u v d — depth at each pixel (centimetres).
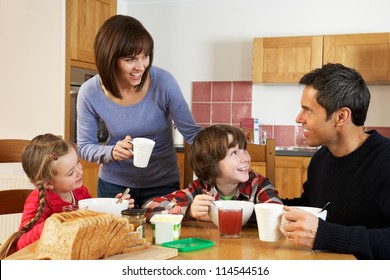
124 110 189
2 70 374
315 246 118
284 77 415
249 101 461
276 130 454
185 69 478
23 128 368
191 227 151
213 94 470
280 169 375
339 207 144
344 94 134
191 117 195
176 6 478
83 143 196
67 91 357
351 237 117
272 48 417
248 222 156
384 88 425
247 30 459
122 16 170
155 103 188
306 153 367
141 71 171
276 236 129
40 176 150
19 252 118
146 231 146
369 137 141
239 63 463
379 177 135
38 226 131
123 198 149
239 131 165
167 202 162
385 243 118
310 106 138
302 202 172
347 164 143
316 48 408
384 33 395
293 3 446
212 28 469
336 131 140
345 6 434
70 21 357
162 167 201
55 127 356
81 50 370
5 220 334
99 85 189
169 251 115
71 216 113
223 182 168
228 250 122
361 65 400
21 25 366
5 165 340
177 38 479
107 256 110
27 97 366
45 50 358
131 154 172
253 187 167
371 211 137
